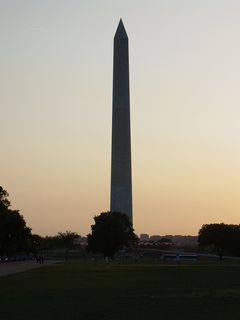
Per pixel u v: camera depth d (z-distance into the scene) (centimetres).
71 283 6531
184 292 5119
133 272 9525
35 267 12588
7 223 17738
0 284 6419
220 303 4122
